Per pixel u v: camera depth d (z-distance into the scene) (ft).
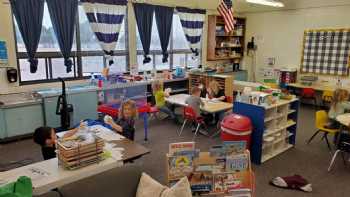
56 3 16.63
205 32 26.37
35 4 15.88
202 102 15.71
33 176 6.83
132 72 21.56
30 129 15.57
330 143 15.21
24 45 16.29
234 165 8.41
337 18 22.45
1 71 15.51
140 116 16.79
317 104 23.98
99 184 6.60
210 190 8.28
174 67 24.91
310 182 11.05
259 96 12.39
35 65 16.62
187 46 25.63
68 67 18.04
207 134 16.33
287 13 25.50
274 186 10.72
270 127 13.30
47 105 15.76
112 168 7.23
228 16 19.93
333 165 12.53
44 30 17.10
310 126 18.38
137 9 20.61
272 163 12.75
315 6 23.49
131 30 21.04
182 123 18.54
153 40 22.80
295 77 25.30
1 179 6.66
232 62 29.32
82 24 18.76
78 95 16.66
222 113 16.78
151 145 14.70
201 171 8.27
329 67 23.44
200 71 23.99
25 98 15.62
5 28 15.33
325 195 10.14
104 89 18.13
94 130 10.28
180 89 23.91
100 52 19.95
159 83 20.04
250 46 28.63
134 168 7.28
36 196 5.88
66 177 6.81
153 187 6.79
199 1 24.63
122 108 11.29
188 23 23.99
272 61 27.32
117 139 9.48
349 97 15.43
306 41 24.52
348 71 22.41
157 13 21.86
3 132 14.69
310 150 14.29
